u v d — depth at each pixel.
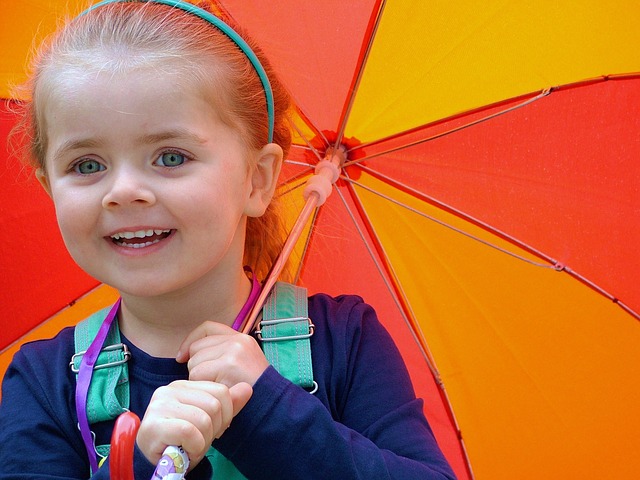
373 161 4.51
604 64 4.04
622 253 4.27
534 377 4.59
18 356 3.51
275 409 2.93
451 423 4.75
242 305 3.42
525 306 4.50
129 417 2.70
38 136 3.32
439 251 4.56
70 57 3.02
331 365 3.38
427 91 4.27
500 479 4.79
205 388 2.83
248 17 4.21
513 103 4.20
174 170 2.96
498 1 4.02
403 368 3.55
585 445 4.63
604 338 4.44
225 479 3.12
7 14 4.22
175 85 2.98
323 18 4.17
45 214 4.44
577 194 4.26
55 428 3.27
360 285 4.70
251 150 3.32
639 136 4.11
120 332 3.38
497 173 4.34
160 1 3.37
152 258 2.97
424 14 4.11
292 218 4.56
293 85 4.32
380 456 3.04
